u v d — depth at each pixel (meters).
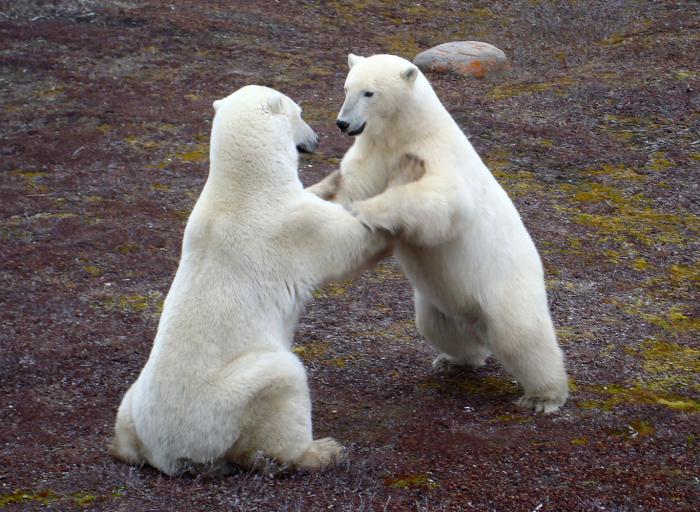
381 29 27.02
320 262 8.01
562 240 14.77
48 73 21.97
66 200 15.86
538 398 9.66
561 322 12.19
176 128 19.22
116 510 7.27
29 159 17.53
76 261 13.59
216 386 7.45
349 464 8.08
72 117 19.61
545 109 20.62
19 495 7.57
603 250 14.50
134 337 11.42
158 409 7.56
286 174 7.92
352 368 10.80
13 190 16.19
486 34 26.92
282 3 28.56
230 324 7.61
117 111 19.97
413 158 8.88
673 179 17.22
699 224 15.50
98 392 9.92
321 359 11.01
